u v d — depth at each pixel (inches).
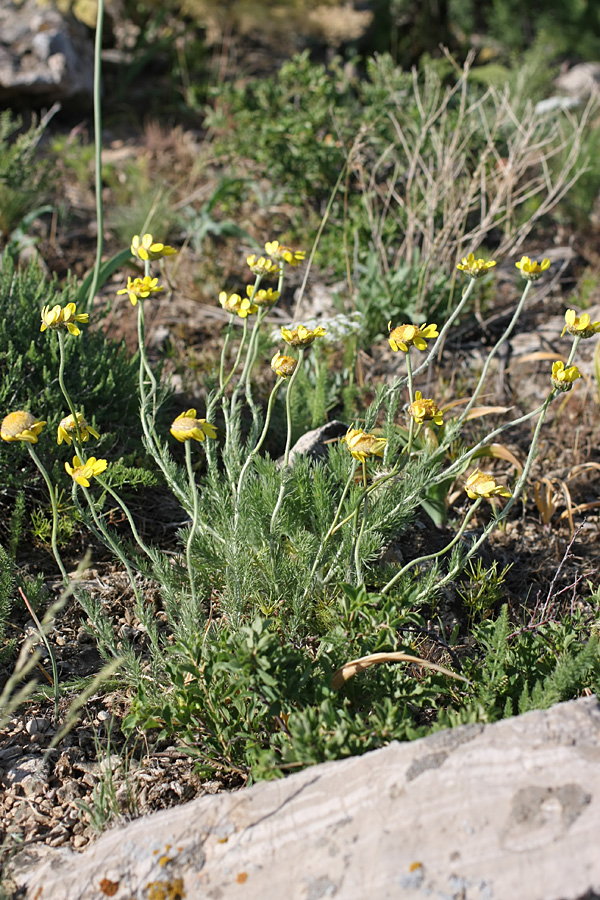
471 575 108.7
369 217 176.1
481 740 67.7
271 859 65.9
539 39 368.8
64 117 278.8
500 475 141.0
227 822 70.0
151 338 172.6
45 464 122.0
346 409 144.0
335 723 75.1
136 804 83.0
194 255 203.5
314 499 105.7
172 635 99.9
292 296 190.9
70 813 83.1
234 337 172.6
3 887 73.2
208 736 82.7
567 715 69.1
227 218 222.4
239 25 336.2
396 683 82.4
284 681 78.4
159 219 201.0
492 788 63.9
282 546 104.9
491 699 81.3
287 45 344.2
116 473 113.2
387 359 170.6
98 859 71.7
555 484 139.1
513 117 178.9
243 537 96.7
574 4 380.2
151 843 70.7
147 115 287.3
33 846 79.0
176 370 159.2
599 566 121.0
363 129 177.9
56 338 129.1
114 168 238.2
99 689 96.8
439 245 174.4
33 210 212.7
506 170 181.0
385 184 210.5
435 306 171.2
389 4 359.6
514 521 131.0
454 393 159.3
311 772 71.7
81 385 128.2
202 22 327.6
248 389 108.6
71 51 269.0
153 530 123.9
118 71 306.8
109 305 149.6
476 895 58.1
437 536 124.7
